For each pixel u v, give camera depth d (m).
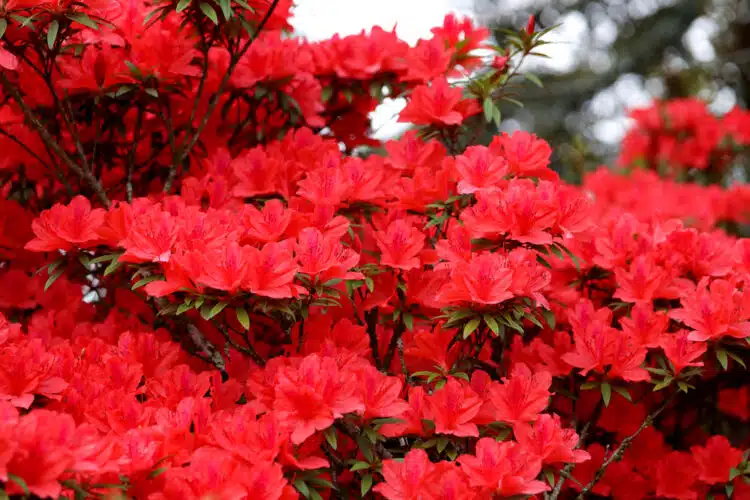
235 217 2.54
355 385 2.03
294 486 2.02
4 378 2.05
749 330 2.34
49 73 2.65
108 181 3.19
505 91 3.47
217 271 2.06
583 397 2.83
